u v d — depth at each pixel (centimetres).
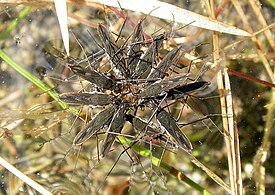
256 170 23
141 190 23
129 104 20
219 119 23
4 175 23
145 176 23
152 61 20
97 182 23
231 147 22
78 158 23
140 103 20
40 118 23
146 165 23
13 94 23
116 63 20
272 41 24
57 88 23
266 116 23
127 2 22
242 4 24
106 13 23
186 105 23
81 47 23
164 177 23
